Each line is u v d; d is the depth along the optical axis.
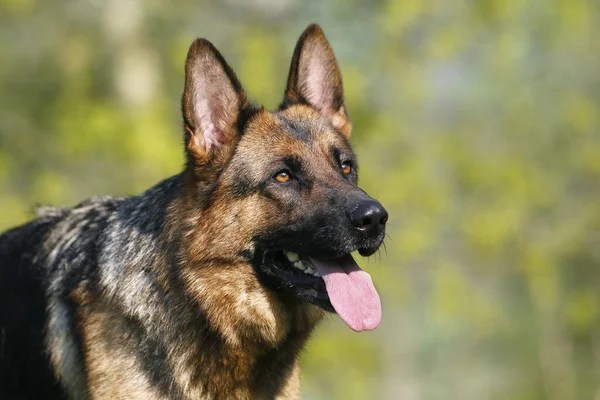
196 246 6.09
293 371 6.61
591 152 21.56
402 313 24.92
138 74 18.81
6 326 6.71
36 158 19.48
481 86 20.55
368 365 20.36
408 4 17.50
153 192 6.57
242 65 18.17
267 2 19.30
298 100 6.95
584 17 19.16
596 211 22.95
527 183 20.39
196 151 6.19
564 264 24.47
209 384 6.21
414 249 18.70
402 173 18.80
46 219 7.06
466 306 20.19
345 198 6.04
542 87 21.42
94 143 17.53
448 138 20.02
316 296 6.11
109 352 6.18
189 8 19.14
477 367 30.22
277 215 6.14
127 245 6.36
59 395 6.53
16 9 17.50
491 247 20.34
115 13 18.84
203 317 6.11
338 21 18.55
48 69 19.53
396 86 19.16
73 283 6.48
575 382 25.75
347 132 7.00
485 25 19.19
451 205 20.53
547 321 25.23
